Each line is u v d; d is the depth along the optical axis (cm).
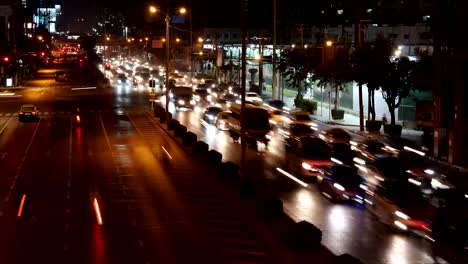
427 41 7375
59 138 5744
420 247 2530
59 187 3650
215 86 10738
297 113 6284
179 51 16175
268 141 5384
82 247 2505
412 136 5769
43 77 14700
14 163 4472
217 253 2423
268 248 2491
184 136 5194
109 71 16225
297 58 7950
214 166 4231
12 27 14850
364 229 2781
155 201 3300
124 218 2959
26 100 9575
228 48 13512
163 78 13075
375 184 3584
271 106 7762
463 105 4491
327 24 11406
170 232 2723
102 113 7825
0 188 3641
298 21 14012
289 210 3108
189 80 12569
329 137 5125
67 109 8306
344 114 7575
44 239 2620
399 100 5856
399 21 10494
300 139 4750
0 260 2350
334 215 3022
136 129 6362
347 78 6116
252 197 3369
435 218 2547
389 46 5916
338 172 3338
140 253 2423
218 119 6219
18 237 2652
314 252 2428
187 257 2375
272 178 3881
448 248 2352
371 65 5709
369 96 6062
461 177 3591
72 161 4531
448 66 4747
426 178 3678
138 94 10456
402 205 2742
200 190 3562
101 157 4709
